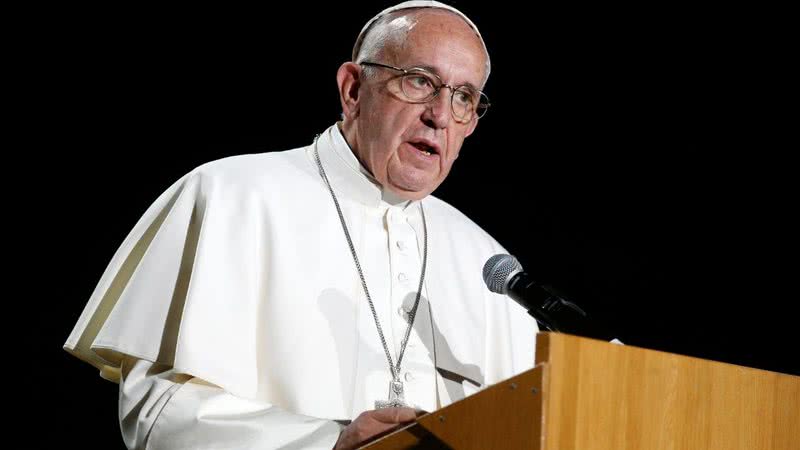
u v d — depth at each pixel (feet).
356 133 34.24
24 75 53.98
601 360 19.57
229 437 26.68
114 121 55.11
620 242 61.21
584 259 60.90
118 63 55.42
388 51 32.94
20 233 52.54
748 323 59.77
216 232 30.86
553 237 61.00
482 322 34.35
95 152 54.49
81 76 54.80
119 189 54.49
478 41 33.65
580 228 61.21
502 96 61.87
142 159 55.16
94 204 53.93
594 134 61.82
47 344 51.70
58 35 54.54
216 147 56.49
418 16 33.32
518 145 61.67
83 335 31.71
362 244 33.14
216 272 30.01
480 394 19.54
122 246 32.96
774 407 23.02
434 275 34.24
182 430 26.94
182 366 27.86
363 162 33.99
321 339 30.25
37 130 53.83
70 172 53.98
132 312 29.68
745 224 60.34
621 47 61.77
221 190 31.94
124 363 30.19
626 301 60.70
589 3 61.52
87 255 53.26
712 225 60.64
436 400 31.86
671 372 20.94
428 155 32.58
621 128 61.77
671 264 60.85
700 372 21.53
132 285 30.40
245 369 28.94
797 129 59.93
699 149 61.16
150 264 30.66
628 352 20.04
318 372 29.63
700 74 61.16
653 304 60.64
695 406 21.30
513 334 35.04
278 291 30.55
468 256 35.81
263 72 57.67
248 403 27.86
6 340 51.19
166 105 56.03
